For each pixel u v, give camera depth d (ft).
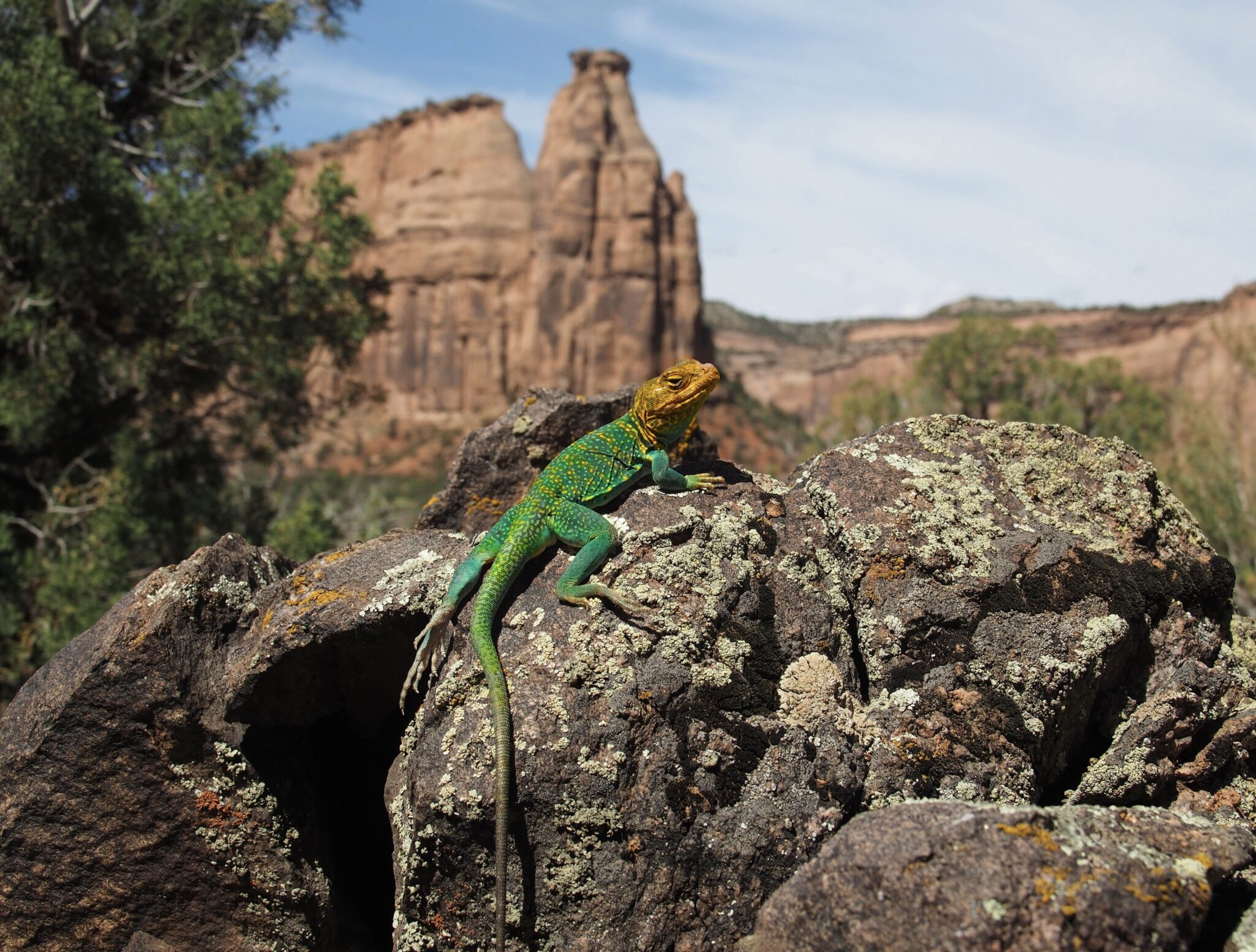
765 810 1.07
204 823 1.25
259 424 5.15
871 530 1.25
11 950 1.25
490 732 1.08
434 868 1.08
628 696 1.09
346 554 1.33
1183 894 0.88
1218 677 1.17
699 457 1.74
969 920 0.84
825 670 1.15
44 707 1.25
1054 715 1.16
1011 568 1.22
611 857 1.05
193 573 1.29
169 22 5.24
